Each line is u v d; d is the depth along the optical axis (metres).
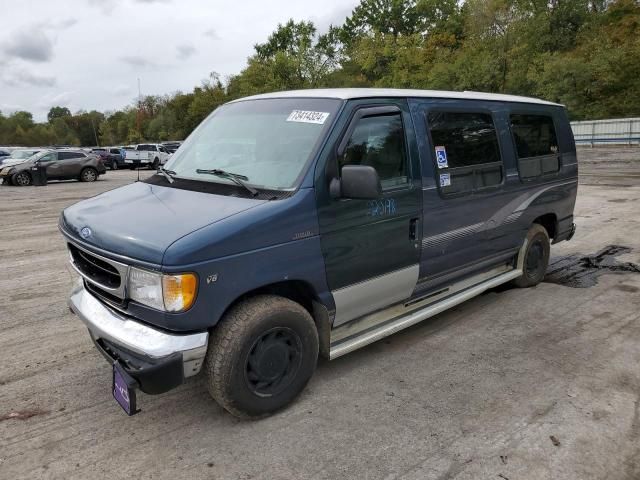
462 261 4.38
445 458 2.75
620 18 44.25
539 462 2.71
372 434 2.97
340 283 3.30
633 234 8.10
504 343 4.21
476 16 40.06
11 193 18.05
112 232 2.85
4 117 112.06
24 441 2.96
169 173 3.71
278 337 3.05
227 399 2.88
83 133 125.25
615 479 2.57
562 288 5.59
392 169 3.59
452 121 4.15
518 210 4.97
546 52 41.84
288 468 2.68
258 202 2.96
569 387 3.48
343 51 45.69
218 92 62.09
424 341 4.27
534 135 5.23
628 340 4.23
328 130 3.22
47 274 6.59
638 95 36.25
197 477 2.62
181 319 2.63
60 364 3.95
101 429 3.07
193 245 2.60
